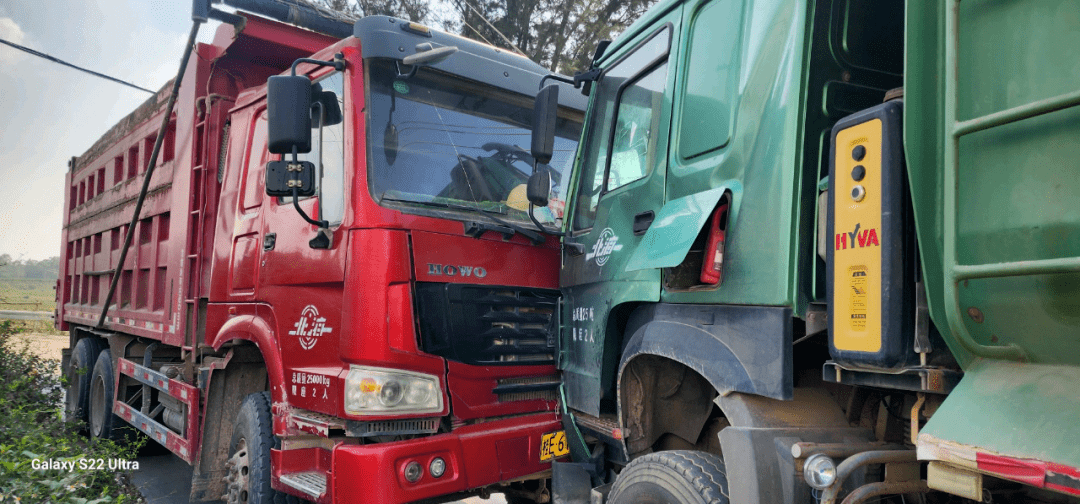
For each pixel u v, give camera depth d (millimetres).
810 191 2148
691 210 2471
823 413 2279
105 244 7582
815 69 2213
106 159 7805
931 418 1589
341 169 3676
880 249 1770
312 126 3963
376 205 3518
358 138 3609
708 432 2820
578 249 3344
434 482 3391
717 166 2467
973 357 1616
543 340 4012
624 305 2967
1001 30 1525
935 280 1649
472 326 3680
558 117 4523
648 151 2941
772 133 2244
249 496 3939
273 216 4137
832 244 1929
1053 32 1427
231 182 4730
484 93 4164
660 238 2518
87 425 7316
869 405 2271
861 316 1821
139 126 6762
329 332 3584
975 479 1503
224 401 4688
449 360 3570
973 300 1565
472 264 3729
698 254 2535
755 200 2258
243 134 4699
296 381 3752
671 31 2885
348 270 3488
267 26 4863
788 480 2053
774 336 2109
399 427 3432
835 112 2229
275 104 3359
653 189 2824
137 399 6594
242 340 4387
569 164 4492
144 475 6336
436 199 3768
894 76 2359
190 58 5266
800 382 2473
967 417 1511
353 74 3703
